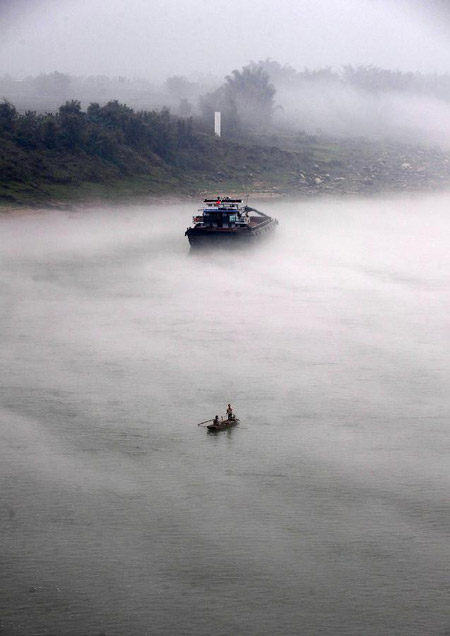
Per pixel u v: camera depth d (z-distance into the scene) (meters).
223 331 105.31
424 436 72.56
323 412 77.88
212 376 87.75
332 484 63.97
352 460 67.94
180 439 71.88
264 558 54.88
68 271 145.75
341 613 50.12
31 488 63.44
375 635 48.53
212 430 73.25
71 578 53.03
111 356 94.44
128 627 49.00
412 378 87.19
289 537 57.12
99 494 62.66
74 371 89.19
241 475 65.56
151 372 89.06
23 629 48.69
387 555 55.19
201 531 57.81
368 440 71.69
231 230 164.50
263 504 61.12
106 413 77.56
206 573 53.47
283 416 76.88
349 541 56.66
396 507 60.81
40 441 71.38
